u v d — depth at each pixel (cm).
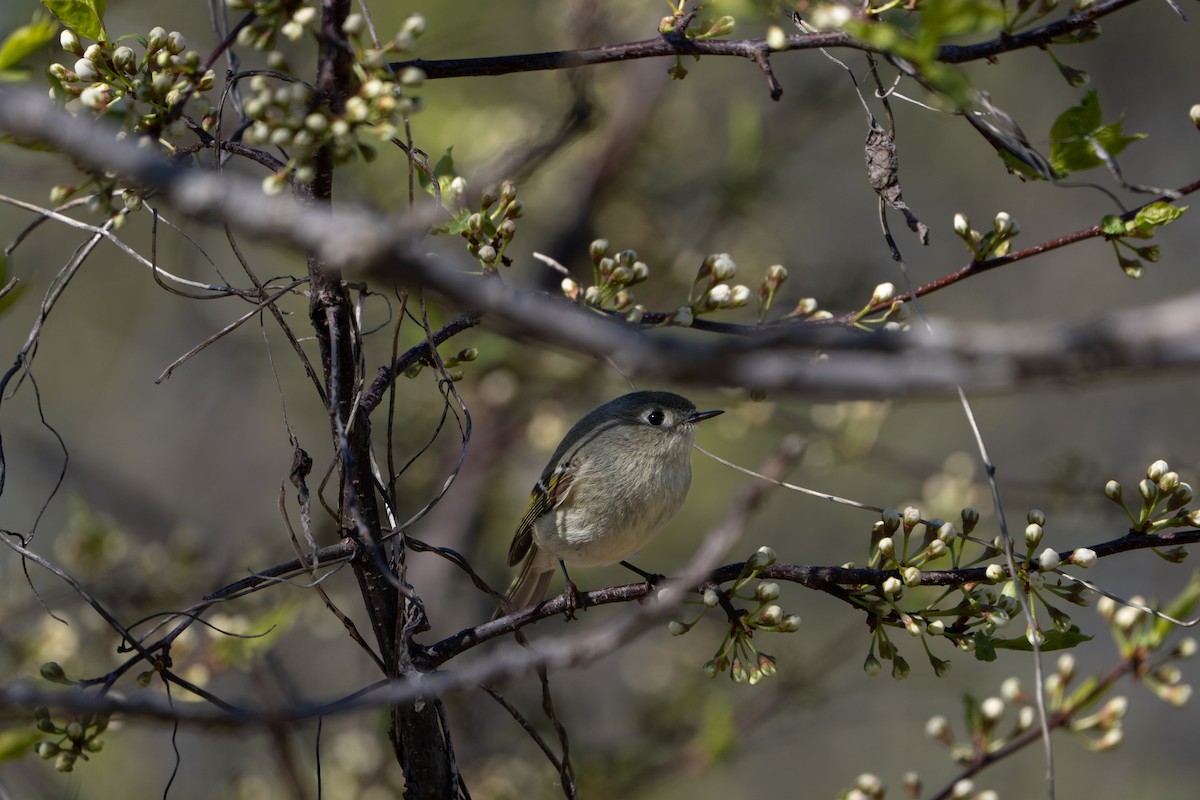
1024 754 1736
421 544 652
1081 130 595
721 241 1539
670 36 602
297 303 1380
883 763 1736
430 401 1412
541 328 333
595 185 1554
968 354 309
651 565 1609
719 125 1736
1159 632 721
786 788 1731
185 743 1333
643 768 1174
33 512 1558
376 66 515
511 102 1558
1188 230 1967
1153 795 1692
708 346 324
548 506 923
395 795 1114
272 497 1753
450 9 1523
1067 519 1246
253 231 362
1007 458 1897
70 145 384
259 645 832
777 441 1639
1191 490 587
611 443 911
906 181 1983
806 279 1499
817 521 1822
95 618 1007
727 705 1118
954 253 1967
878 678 1608
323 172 553
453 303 370
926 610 597
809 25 612
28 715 633
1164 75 1995
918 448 1911
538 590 980
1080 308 1942
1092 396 1938
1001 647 582
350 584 1316
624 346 324
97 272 1675
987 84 1939
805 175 1975
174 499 1723
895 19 582
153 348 1741
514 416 1459
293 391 1595
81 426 1681
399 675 606
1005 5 564
